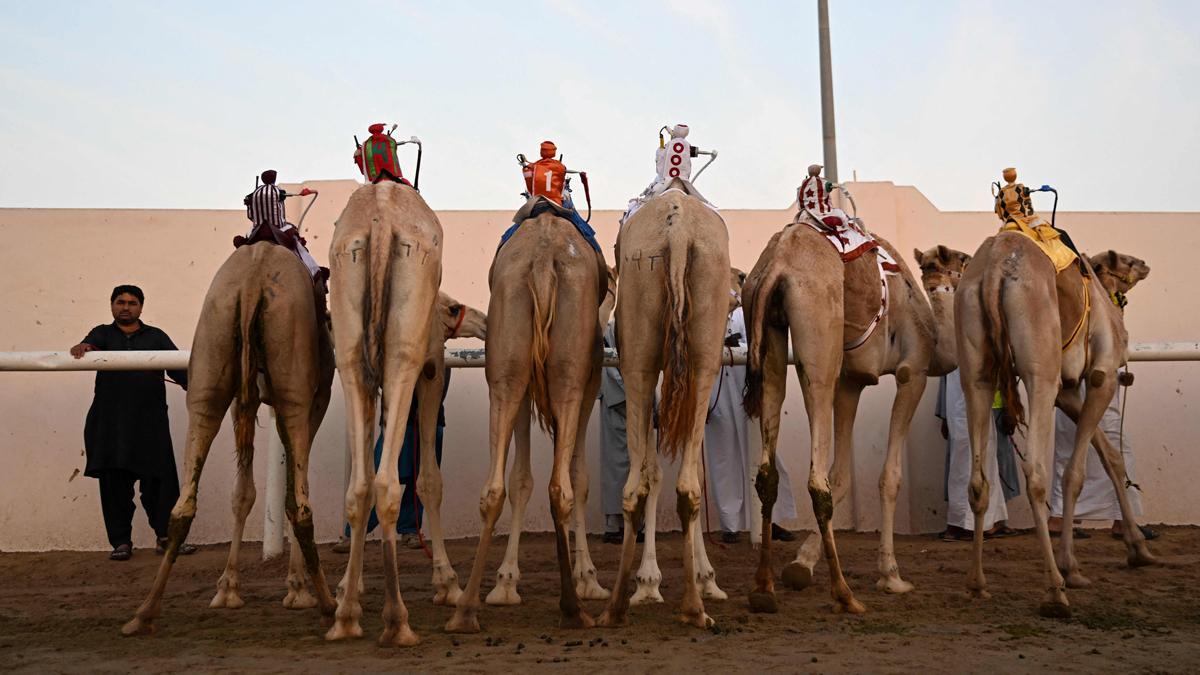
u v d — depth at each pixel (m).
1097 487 10.55
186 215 11.32
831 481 8.05
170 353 8.90
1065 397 8.58
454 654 5.57
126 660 5.49
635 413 6.53
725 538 10.57
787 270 7.04
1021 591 7.76
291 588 7.45
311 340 6.64
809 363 6.92
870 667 5.18
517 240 6.76
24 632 6.45
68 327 10.96
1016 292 7.17
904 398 8.09
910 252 12.11
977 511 7.46
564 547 6.36
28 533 10.49
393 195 6.33
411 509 10.30
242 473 7.44
